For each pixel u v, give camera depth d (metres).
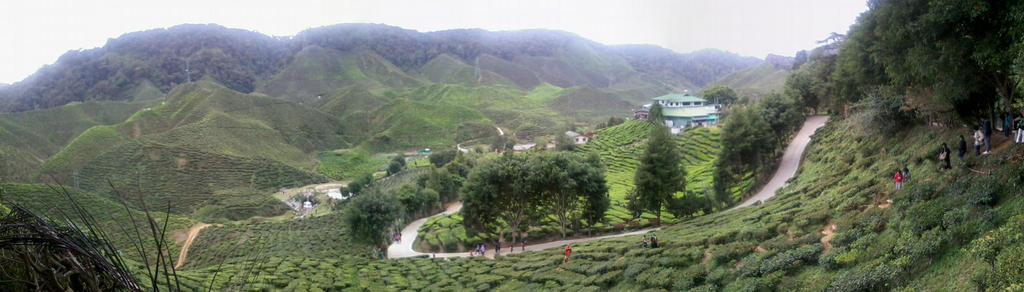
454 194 95.25
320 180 150.50
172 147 140.75
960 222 19.72
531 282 37.81
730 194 65.50
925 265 18.78
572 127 190.88
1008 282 14.14
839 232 26.62
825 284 20.89
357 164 174.88
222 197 121.44
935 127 37.34
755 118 71.44
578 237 61.41
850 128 61.31
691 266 30.02
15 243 7.36
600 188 59.22
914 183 27.89
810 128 96.12
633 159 109.75
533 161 59.44
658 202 60.38
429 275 45.28
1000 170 21.58
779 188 65.88
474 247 61.91
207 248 68.81
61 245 7.27
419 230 72.38
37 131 187.75
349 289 40.50
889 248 21.09
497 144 174.12
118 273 7.71
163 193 120.25
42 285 7.52
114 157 130.75
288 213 116.81
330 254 61.84
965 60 23.80
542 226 65.75
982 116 30.83
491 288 38.97
